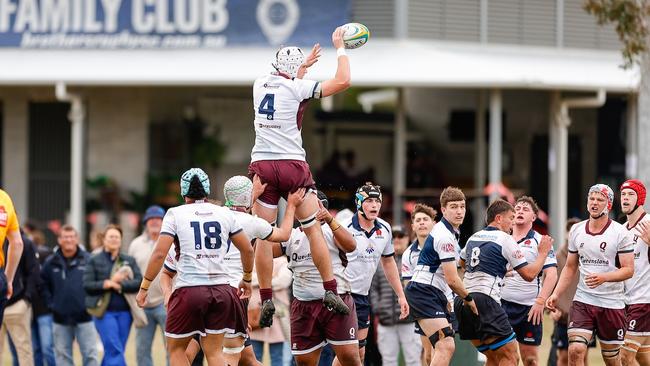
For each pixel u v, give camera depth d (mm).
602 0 77938
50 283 63531
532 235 55969
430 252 52438
